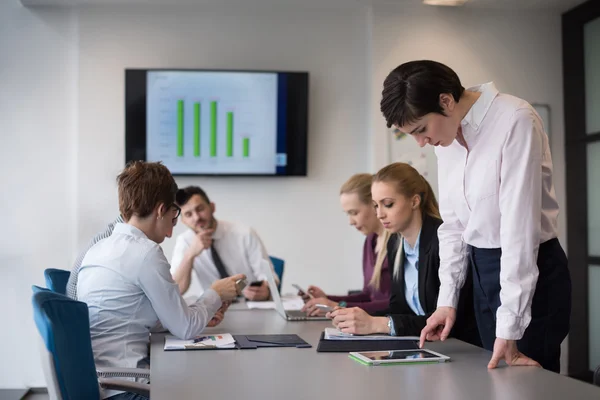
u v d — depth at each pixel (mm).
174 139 4621
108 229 2424
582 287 4598
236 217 4750
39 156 4605
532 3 4645
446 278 1992
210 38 4723
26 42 4605
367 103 4816
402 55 4676
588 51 4582
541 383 1423
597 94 4484
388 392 1354
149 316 2086
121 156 4645
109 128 4637
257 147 4688
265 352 1850
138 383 1767
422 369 1582
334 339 1998
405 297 2436
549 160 1777
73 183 4633
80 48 4625
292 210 4789
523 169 1661
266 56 4766
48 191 4605
